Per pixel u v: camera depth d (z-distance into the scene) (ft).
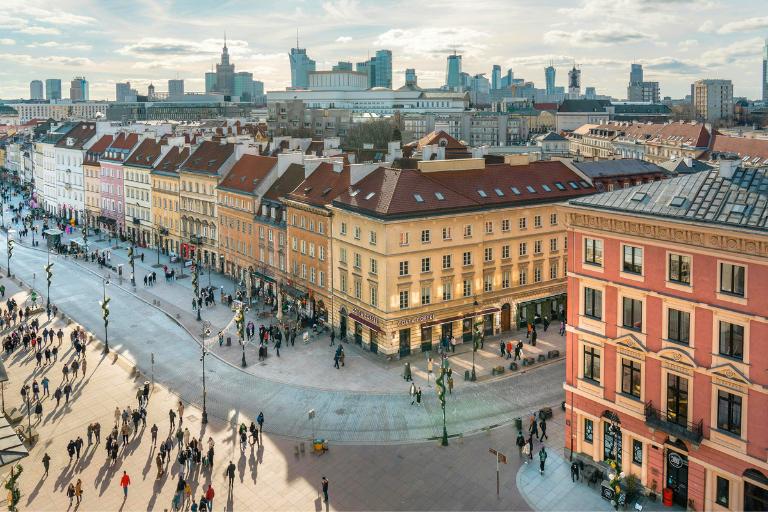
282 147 424.87
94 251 446.60
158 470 166.61
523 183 273.54
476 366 231.09
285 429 191.01
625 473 153.58
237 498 156.46
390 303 232.94
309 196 286.05
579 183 289.94
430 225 237.66
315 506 152.87
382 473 166.30
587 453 163.53
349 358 242.78
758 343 127.13
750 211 130.31
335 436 186.29
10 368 237.25
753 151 497.05
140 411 196.65
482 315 255.50
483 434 184.24
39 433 188.85
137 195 472.85
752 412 129.08
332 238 263.29
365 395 211.00
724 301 131.54
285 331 264.52
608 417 155.74
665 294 140.97
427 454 174.91
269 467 170.50
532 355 240.53
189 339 270.46
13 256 432.66
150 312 308.19
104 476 166.81
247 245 346.33
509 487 157.99
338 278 262.67
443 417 193.36
